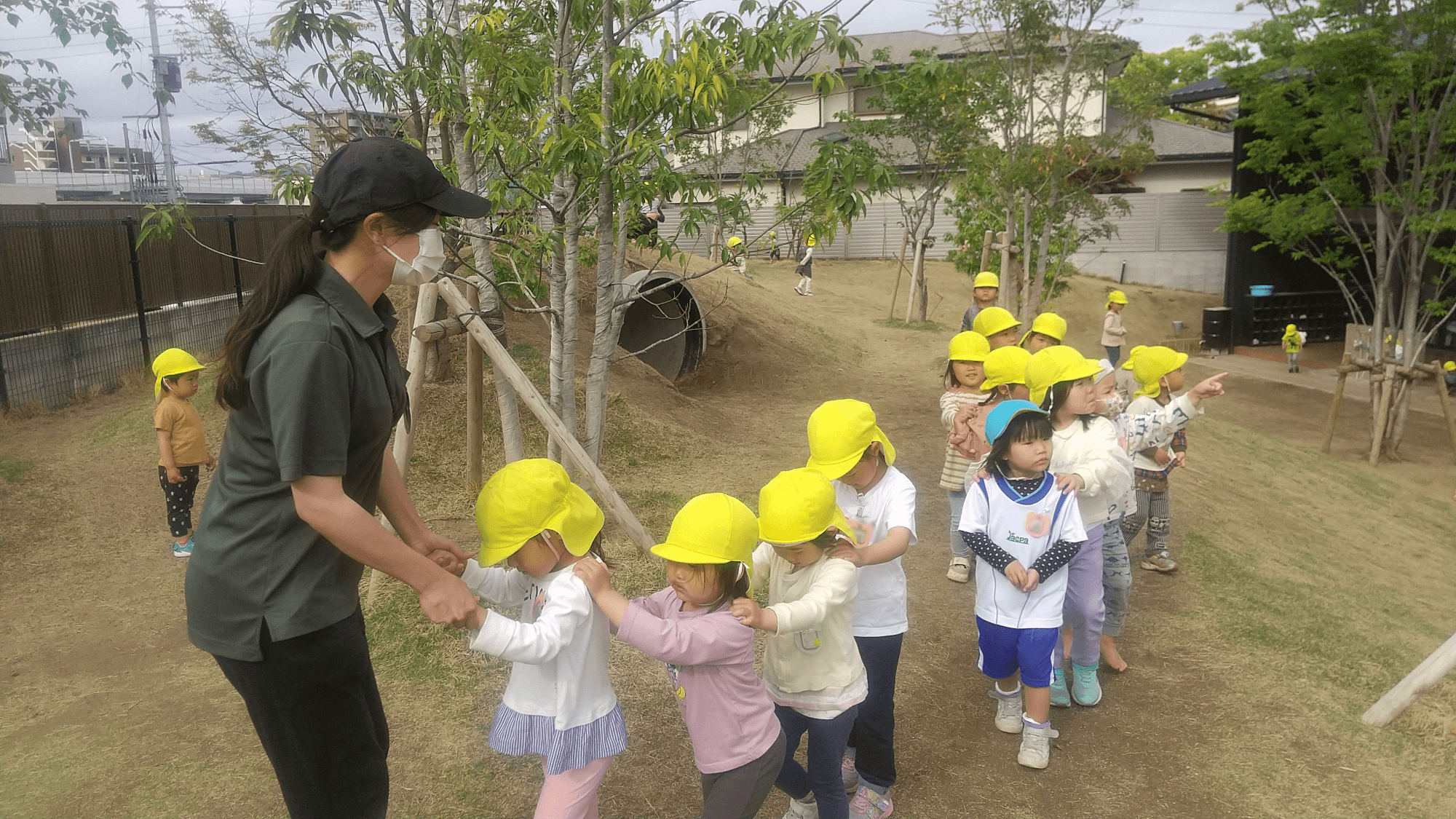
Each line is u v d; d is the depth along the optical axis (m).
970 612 5.81
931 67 5.18
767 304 17.80
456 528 6.46
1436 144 15.70
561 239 5.76
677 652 2.71
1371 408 18.36
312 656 2.18
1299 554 8.23
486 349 4.97
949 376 6.19
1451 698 4.99
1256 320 26.88
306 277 2.13
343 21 6.99
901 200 22.14
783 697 3.25
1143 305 30.86
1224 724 4.62
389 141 2.24
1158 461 6.47
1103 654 5.28
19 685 4.76
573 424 6.28
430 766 3.92
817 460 3.68
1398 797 4.01
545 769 2.79
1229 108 29.08
